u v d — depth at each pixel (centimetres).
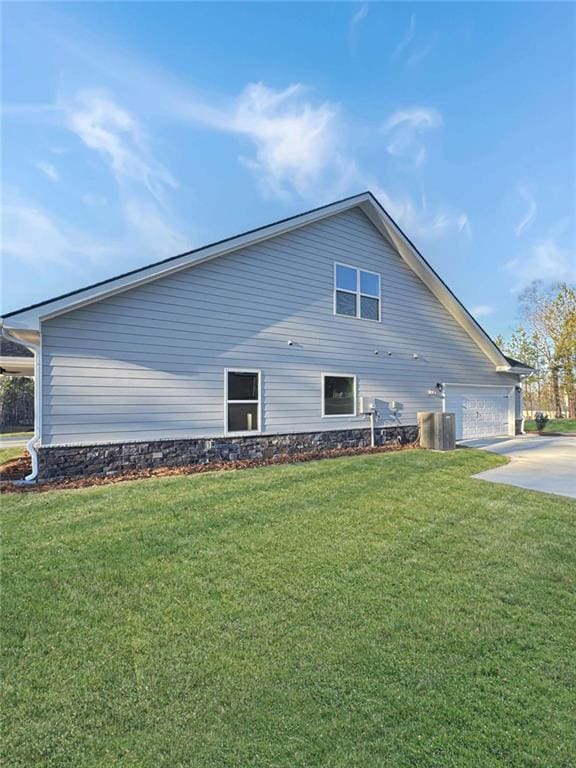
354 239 1238
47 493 673
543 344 2819
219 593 381
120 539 491
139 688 267
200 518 558
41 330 766
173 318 903
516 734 234
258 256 1033
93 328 812
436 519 575
